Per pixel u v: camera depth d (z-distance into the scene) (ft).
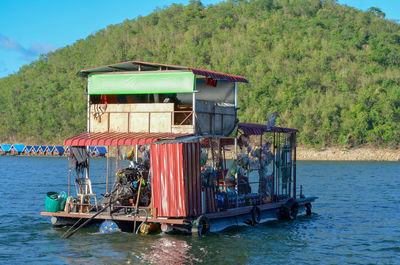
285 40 619.67
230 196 71.46
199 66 586.45
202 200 63.21
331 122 416.26
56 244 61.52
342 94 469.16
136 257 55.47
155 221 61.16
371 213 95.71
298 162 356.59
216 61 589.32
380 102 443.32
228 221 70.54
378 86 483.92
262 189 78.89
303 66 537.24
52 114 547.90
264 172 79.20
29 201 106.83
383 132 409.69
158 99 75.92
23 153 421.18
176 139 63.46
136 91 70.59
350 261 57.31
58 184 150.92
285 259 57.06
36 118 554.05
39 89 629.51
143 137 64.75
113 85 71.77
